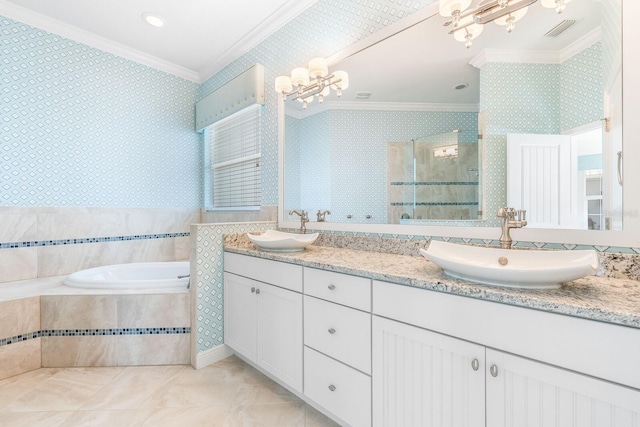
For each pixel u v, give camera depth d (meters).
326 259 1.49
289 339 1.57
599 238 1.11
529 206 1.27
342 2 1.96
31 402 1.58
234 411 1.53
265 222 2.33
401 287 1.11
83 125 2.58
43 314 1.93
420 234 1.60
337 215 1.97
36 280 2.30
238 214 2.84
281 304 1.62
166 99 3.11
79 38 2.54
